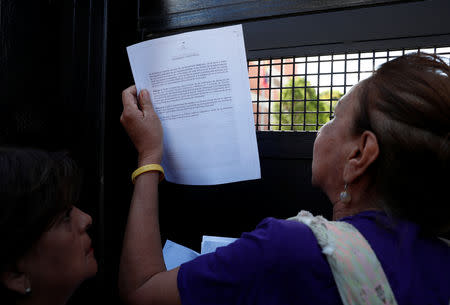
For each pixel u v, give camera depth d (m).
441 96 0.41
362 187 0.50
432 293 0.40
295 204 0.79
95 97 0.77
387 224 0.44
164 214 0.88
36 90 0.79
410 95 0.43
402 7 0.66
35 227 0.43
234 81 0.63
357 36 0.75
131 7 0.83
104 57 0.77
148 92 0.67
